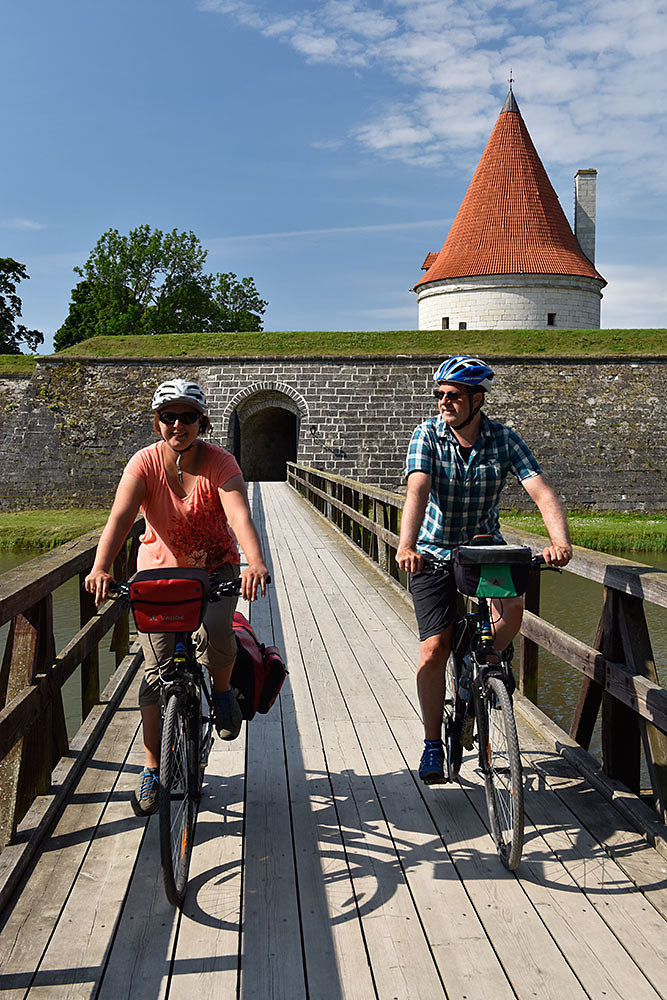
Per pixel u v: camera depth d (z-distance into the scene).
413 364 32.78
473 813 3.71
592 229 44.91
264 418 38.72
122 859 3.25
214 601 3.15
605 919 2.85
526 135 41.66
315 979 2.55
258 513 18.34
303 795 3.91
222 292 68.69
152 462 3.39
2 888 2.91
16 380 33.75
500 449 3.56
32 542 24.55
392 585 9.05
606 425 31.62
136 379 33.19
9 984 2.52
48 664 3.82
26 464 32.59
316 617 7.68
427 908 2.94
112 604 5.76
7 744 3.16
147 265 56.28
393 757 4.36
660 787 3.41
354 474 32.25
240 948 2.70
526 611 5.07
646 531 24.70
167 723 2.86
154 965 2.61
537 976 2.55
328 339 34.91
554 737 4.42
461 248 40.28
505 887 3.07
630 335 34.56
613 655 3.80
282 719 4.94
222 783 4.05
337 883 3.12
